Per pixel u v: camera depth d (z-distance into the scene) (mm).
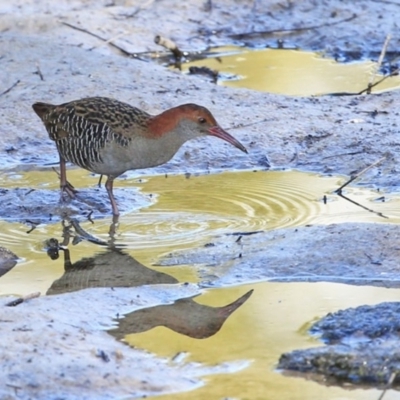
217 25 22000
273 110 16531
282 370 8930
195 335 9594
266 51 21047
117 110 12930
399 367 8781
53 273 11289
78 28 20734
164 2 22312
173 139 12930
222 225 12539
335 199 13492
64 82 17156
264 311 10148
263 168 14930
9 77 17312
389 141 15328
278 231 12109
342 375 8820
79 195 13633
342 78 18875
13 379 8578
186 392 8562
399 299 10344
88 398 8430
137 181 14484
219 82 18578
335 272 11008
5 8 21453
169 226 12617
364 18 22125
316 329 9641
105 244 12164
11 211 13273
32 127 15961
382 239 11586
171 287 10695
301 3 22750
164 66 19828
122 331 9656
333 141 15445
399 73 19047
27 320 9586
